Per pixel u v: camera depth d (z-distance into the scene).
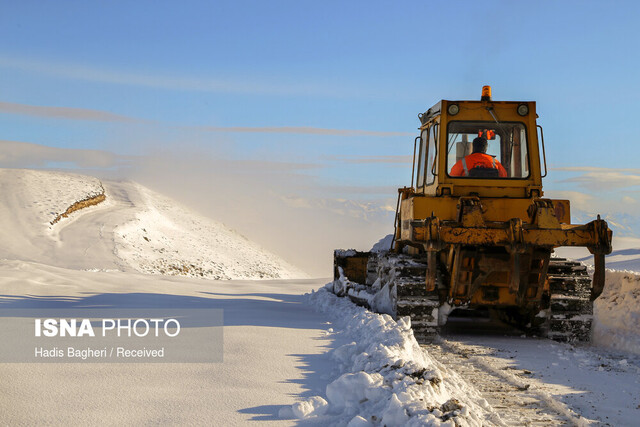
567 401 6.01
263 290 17.73
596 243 8.95
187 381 5.48
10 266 15.93
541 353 8.56
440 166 9.98
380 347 6.35
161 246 54.41
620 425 5.30
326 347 7.14
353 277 13.77
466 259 9.34
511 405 5.82
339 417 4.62
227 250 65.81
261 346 7.02
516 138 10.15
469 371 7.31
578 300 9.70
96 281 15.12
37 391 5.06
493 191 9.95
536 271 9.45
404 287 9.42
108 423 4.38
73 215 56.91
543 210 9.02
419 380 5.25
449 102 10.10
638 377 7.14
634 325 10.83
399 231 11.37
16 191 58.69
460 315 11.97
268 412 4.71
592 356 8.41
